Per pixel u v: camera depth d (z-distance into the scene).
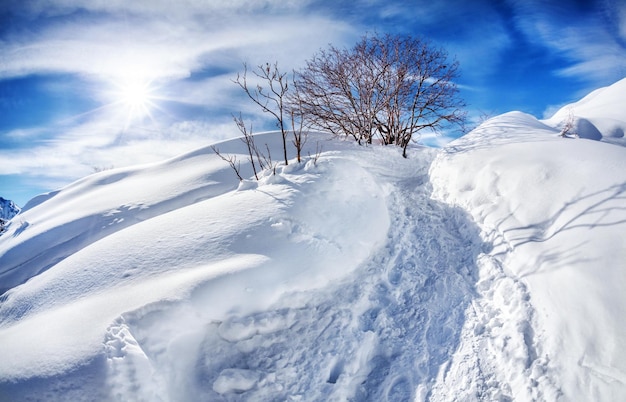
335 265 3.58
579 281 2.82
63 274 3.69
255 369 2.82
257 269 3.22
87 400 2.26
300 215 4.12
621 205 3.28
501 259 3.65
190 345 2.78
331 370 2.94
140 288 3.08
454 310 3.37
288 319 3.11
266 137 9.25
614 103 11.02
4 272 5.05
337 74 8.99
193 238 3.77
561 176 4.07
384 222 4.62
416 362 2.99
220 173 6.97
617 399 2.17
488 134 6.40
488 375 2.71
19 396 2.28
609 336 2.41
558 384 2.43
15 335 2.87
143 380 2.40
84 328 2.69
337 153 7.01
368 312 3.47
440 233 4.55
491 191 4.64
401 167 6.82
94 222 5.77
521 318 2.96
